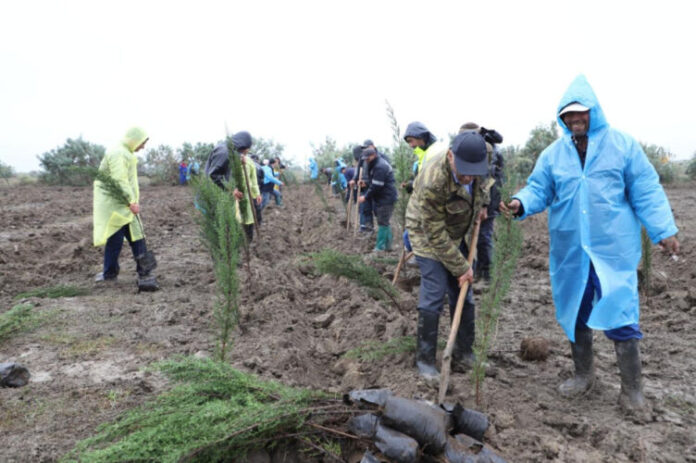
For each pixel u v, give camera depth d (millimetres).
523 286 7090
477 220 3791
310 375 4250
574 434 3297
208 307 5680
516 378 4188
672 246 3334
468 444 2676
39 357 4184
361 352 4348
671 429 3316
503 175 6512
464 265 3480
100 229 6273
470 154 3211
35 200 20531
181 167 32562
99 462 2248
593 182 3438
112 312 5426
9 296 6289
